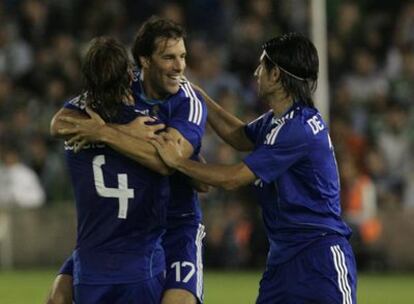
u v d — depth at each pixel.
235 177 26.00
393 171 67.88
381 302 47.44
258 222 62.50
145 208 25.91
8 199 65.56
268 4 77.62
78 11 79.69
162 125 26.17
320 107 57.16
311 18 58.44
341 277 26.08
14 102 73.81
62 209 65.00
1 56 77.44
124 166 25.75
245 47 74.75
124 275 25.77
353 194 60.41
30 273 61.44
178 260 27.17
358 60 74.44
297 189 26.33
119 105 26.03
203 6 79.19
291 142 26.06
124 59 25.86
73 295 26.34
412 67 74.31
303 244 26.23
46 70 75.06
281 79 26.47
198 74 73.31
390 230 62.56
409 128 69.69
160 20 26.39
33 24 78.69
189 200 27.80
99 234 25.89
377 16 79.06
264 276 26.80
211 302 46.84
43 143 69.94
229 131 28.78
